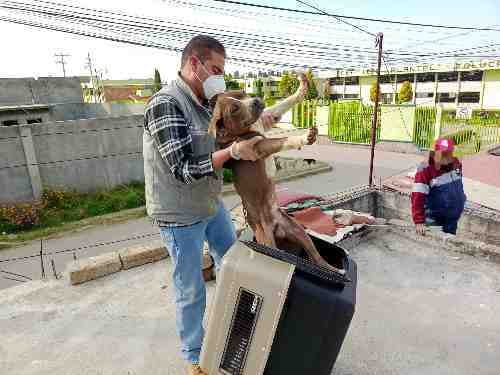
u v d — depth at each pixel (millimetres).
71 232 11938
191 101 1841
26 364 2533
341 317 1518
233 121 1541
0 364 2541
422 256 3807
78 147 14406
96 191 15047
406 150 22188
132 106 25844
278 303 1493
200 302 2158
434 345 2570
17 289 3514
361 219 4293
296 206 4809
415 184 4105
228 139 1613
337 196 5961
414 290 3227
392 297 3137
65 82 23203
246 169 1684
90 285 3537
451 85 43750
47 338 2801
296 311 1524
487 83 41312
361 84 49656
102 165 15094
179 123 1712
